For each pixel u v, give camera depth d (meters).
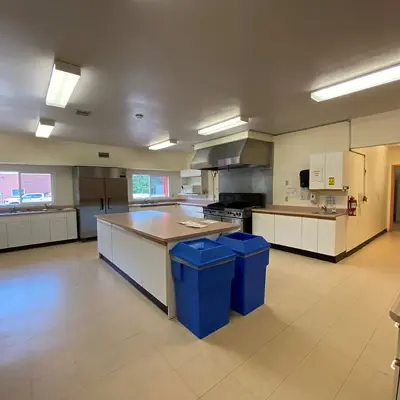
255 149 5.04
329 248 3.98
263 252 2.55
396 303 0.97
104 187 6.15
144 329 2.22
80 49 1.96
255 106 3.37
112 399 1.48
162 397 1.49
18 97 2.93
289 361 1.79
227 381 1.61
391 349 1.91
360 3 1.48
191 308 2.15
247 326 2.24
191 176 7.72
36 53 2.00
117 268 3.74
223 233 2.86
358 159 4.55
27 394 1.51
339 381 1.60
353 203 4.20
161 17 1.59
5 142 5.00
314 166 4.27
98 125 4.31
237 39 1.86
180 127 4.48
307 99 3.10
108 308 2.60
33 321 2.35
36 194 5.80
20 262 4.20
